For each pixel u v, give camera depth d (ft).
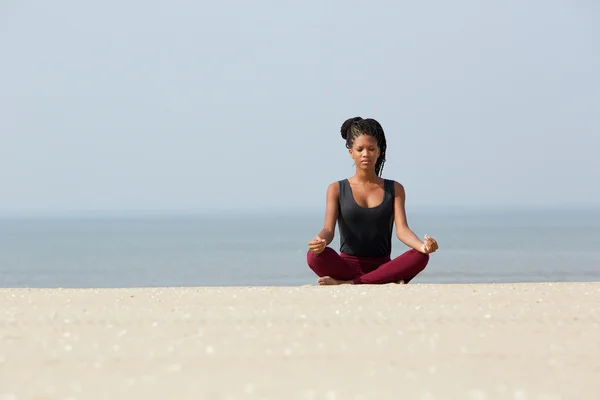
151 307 20.44
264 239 361.10
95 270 182.60
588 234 354.33
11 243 363.56
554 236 334.24
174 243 327.88
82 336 16.26
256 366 13.44
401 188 33.06
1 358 14.16
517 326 17.31
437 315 18.78
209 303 21.16
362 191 32.63
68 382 12.38
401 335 16.20
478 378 12.55
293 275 159.33
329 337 15.99
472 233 379.55
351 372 12.98
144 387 12.03
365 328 17.03
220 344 15.33
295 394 11.56
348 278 31.60
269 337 16.03
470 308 19.93
